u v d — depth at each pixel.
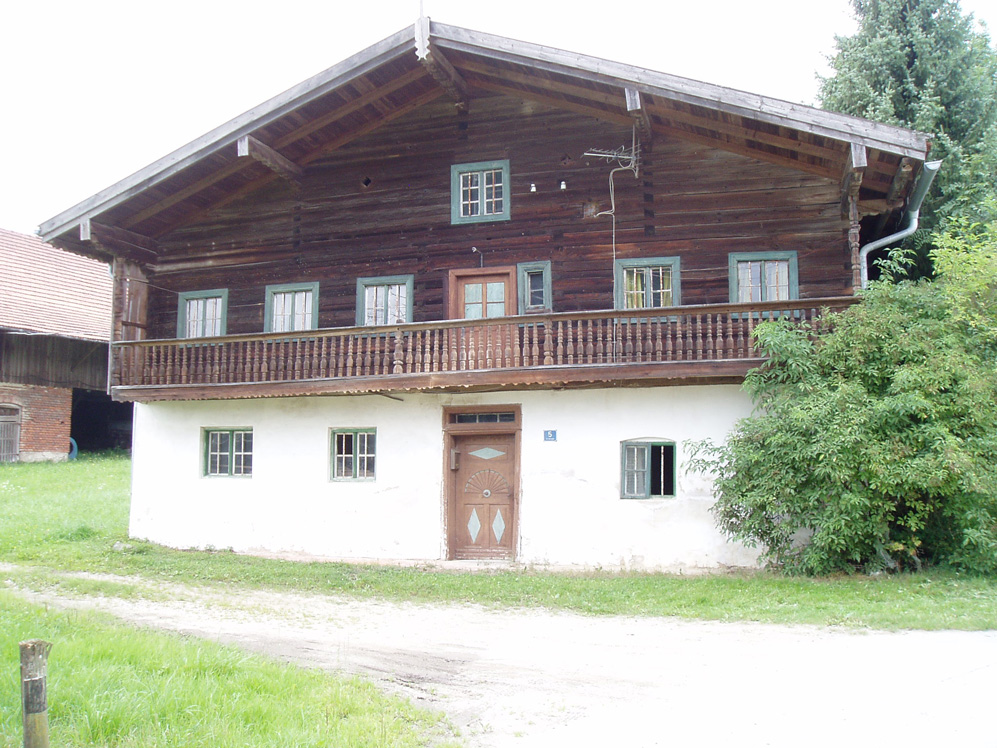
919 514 10.58
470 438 13.91
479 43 13.04
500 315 14.46
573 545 12.96
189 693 5.86
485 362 12.88
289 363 13.91
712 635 8.53
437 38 13.25
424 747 5.40
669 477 12.84
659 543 12.62
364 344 14.70
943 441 10.08
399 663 7.58
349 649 8.14
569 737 5.60
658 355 12.15
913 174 11.70
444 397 13.81
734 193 13.67
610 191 14.12
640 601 10.38
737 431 11.83
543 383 12.51
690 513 12.55
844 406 10.63
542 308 14.20
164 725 5.37
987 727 5.52
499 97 14.90
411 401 13.98
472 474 13.84
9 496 19.38
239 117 13.95
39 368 25.64
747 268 13.53
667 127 13.80
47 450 25.81
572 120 14.49
